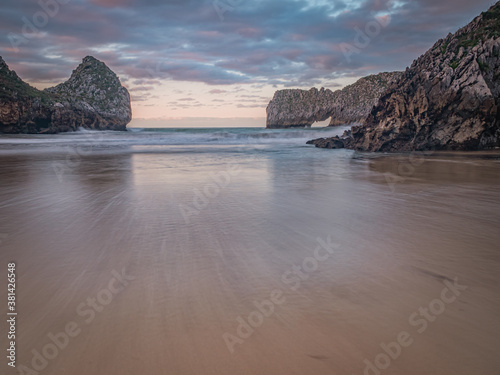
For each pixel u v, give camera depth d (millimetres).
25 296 3355
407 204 7836
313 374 2256
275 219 6457
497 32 25469
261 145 34938
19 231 5629
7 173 13102
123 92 101438
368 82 122500
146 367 2320
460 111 24234
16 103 50094
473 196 8812
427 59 28219
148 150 27312
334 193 9164
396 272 3955
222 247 4852
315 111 149750
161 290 3492
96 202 7969
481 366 2328
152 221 6285
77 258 4410
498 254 4559
